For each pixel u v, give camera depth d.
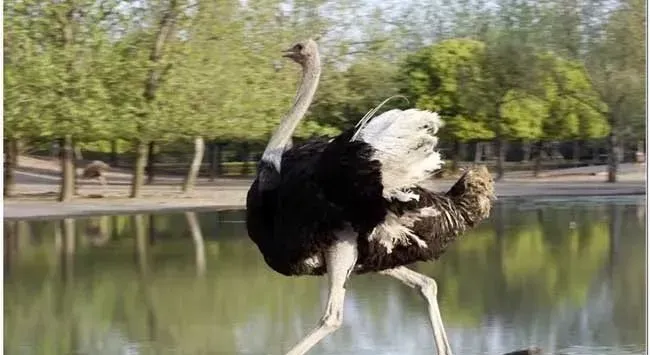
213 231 19.59
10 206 25.44
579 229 19.05
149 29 27.16
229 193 30.45
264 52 29.20
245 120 28.36
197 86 27.36
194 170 30.17
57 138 27.44
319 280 12.94
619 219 21.11
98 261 14.99
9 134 25.95
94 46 26.08
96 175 32.16
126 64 26.58
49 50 25.81
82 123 26.02
